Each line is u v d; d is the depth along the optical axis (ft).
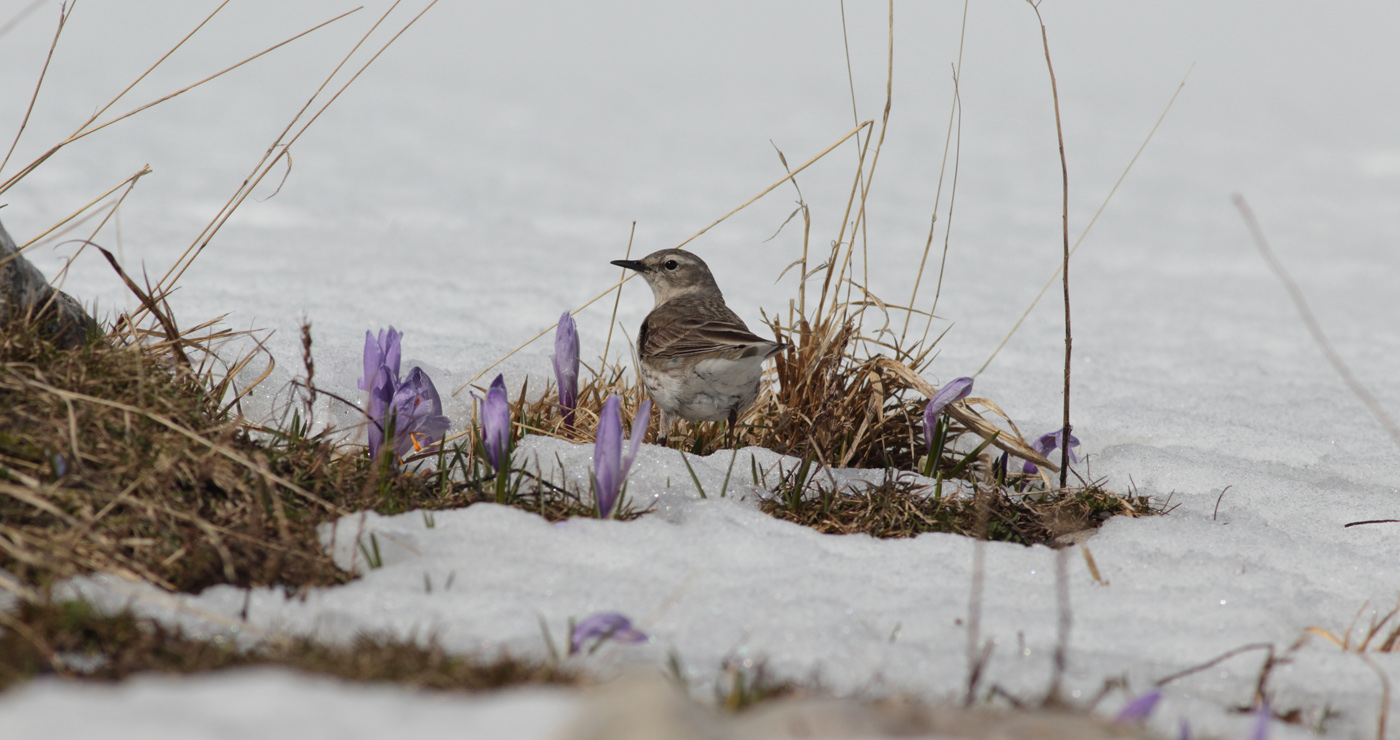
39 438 22.12
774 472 31.30
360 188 94.32
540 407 35.01
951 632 20.95
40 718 12.18
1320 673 20.29
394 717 12.55
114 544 20.51
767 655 19.06
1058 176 121.39
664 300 46.09
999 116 174.91
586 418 34.55
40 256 57.41
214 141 115.14
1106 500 30.66
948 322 58.54
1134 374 50.52
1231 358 54.29
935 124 161.68
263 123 132.26
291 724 12.19
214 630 18.75
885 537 27.66
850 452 32.94
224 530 21.53
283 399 32.17
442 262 66.33
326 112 146.30
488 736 12.05
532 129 143.64
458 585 21.72
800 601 21.67
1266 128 173.37
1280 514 31.09
